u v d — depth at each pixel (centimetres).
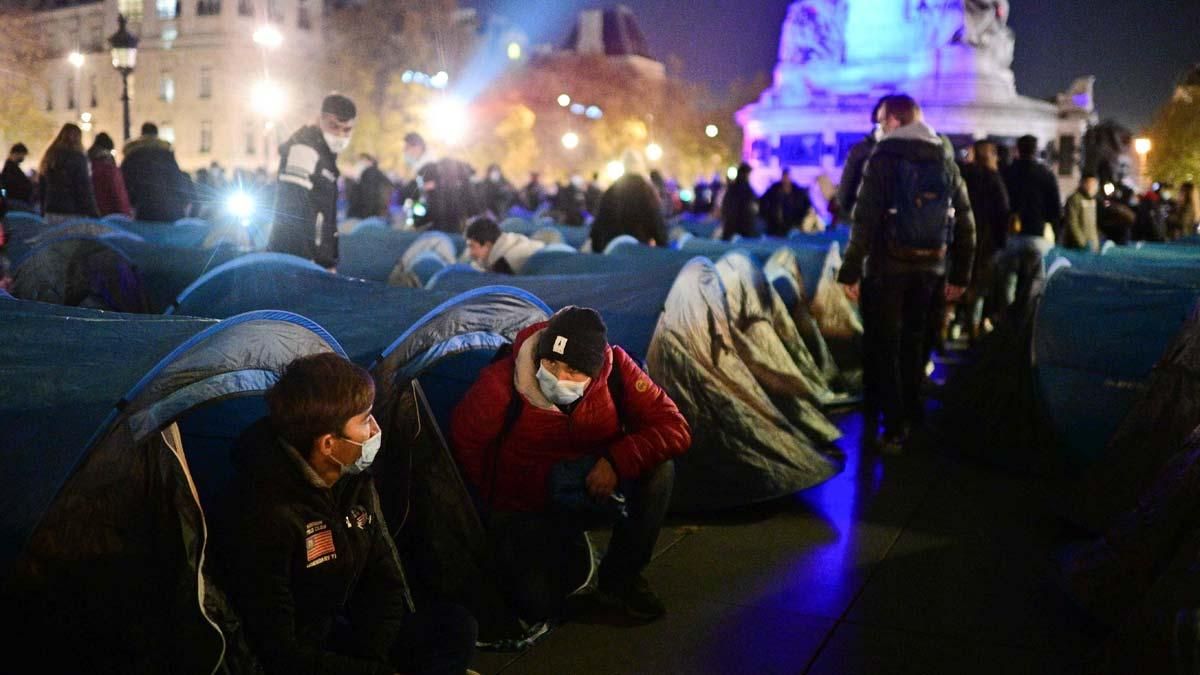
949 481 564
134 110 6112
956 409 629
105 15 6244
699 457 496
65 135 998
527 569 361
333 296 456
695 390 507
